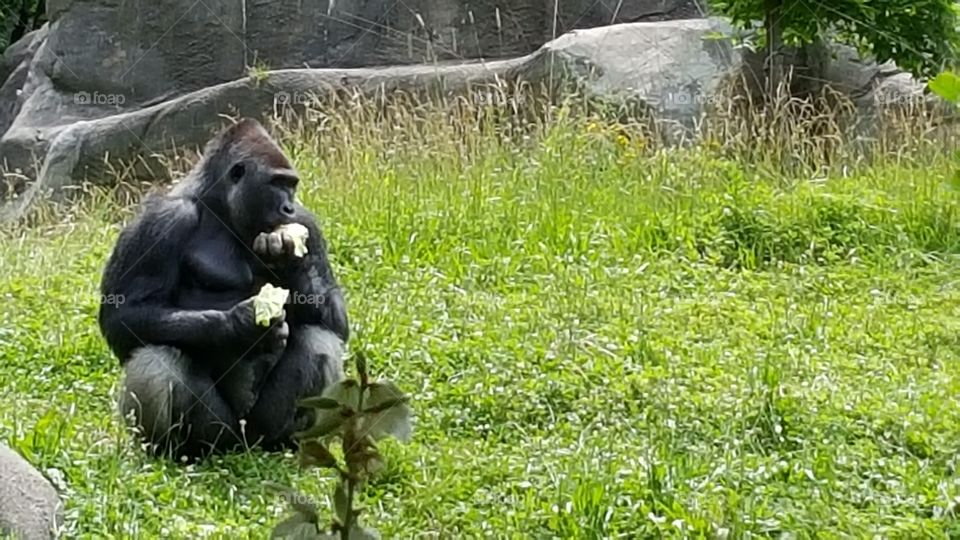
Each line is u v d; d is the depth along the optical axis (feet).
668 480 22.00
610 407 26.17
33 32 83.71
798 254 38.14
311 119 51.06
